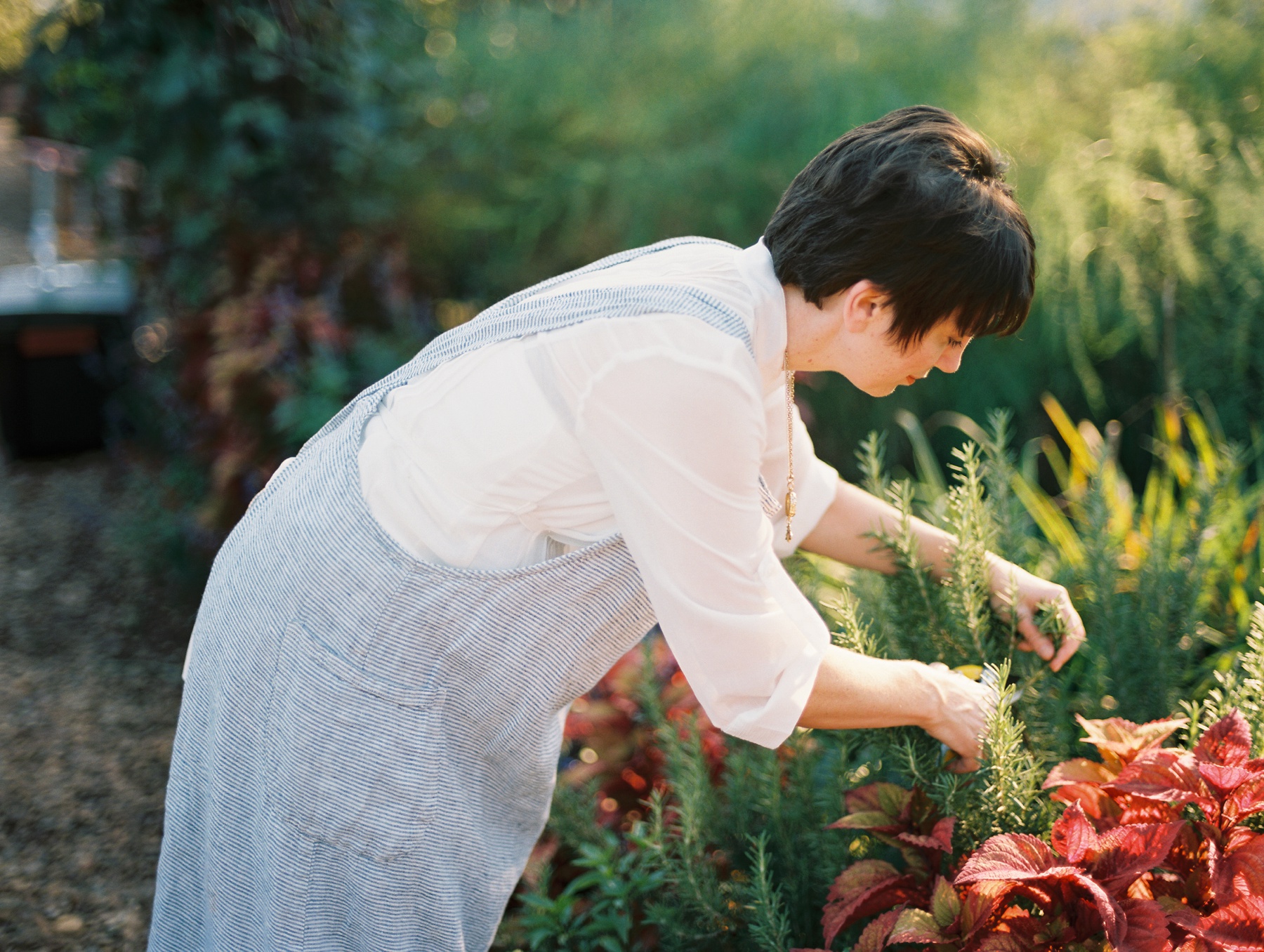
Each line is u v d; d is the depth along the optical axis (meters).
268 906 1.16
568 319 1.04
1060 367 3.11
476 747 1.17
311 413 2.76
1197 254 2.90
